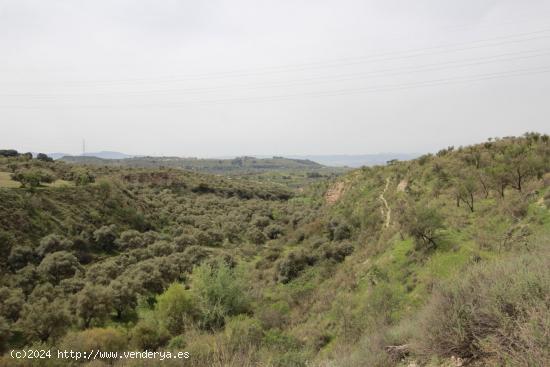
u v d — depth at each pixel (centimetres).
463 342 461
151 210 6538
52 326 2300
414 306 1461
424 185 3616
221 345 684
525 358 332
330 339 1703
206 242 5681
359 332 1449
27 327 2272
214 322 2158
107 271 3712
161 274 3634
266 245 5650
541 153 2716
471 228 2117
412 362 535
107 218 5309
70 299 2761
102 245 4709
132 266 3947
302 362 752
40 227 4256
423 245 2189
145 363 855
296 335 1942
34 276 3438
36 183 4931
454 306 489
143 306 3106
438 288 581
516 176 2414
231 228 6341
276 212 7612
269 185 12075
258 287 3456
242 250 5219
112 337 1658
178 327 2133
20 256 3647
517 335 374
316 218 5747
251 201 8862
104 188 5691
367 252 3025
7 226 3912
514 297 435
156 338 1823
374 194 4750
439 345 487
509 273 538
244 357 659
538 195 2059
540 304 383
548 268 490
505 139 3688
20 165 6072
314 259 3681
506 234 1786
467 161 3425
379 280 2081
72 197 5175
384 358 594
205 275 2559
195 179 9444
